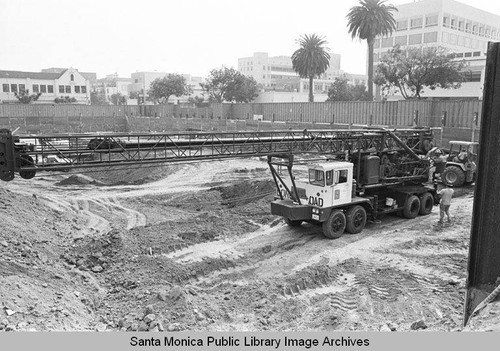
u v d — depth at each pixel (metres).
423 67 44.97
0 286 9.84
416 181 20.09
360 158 18.03
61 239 15.95
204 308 10.59
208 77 80.56
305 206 16.12
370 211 17.94
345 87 70.50
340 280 12.73
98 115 68.69
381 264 13.71
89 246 14.72
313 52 60.00
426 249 14.88
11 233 14.42
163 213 21.75
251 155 15.30
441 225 17.66
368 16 48.06
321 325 10.05
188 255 14.70
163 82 86.38
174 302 10.74
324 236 16.62
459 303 10.63
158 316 10.16
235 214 20.11
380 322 9.95
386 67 47.09
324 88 130.12
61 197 23.48
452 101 35.47
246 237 16.83
